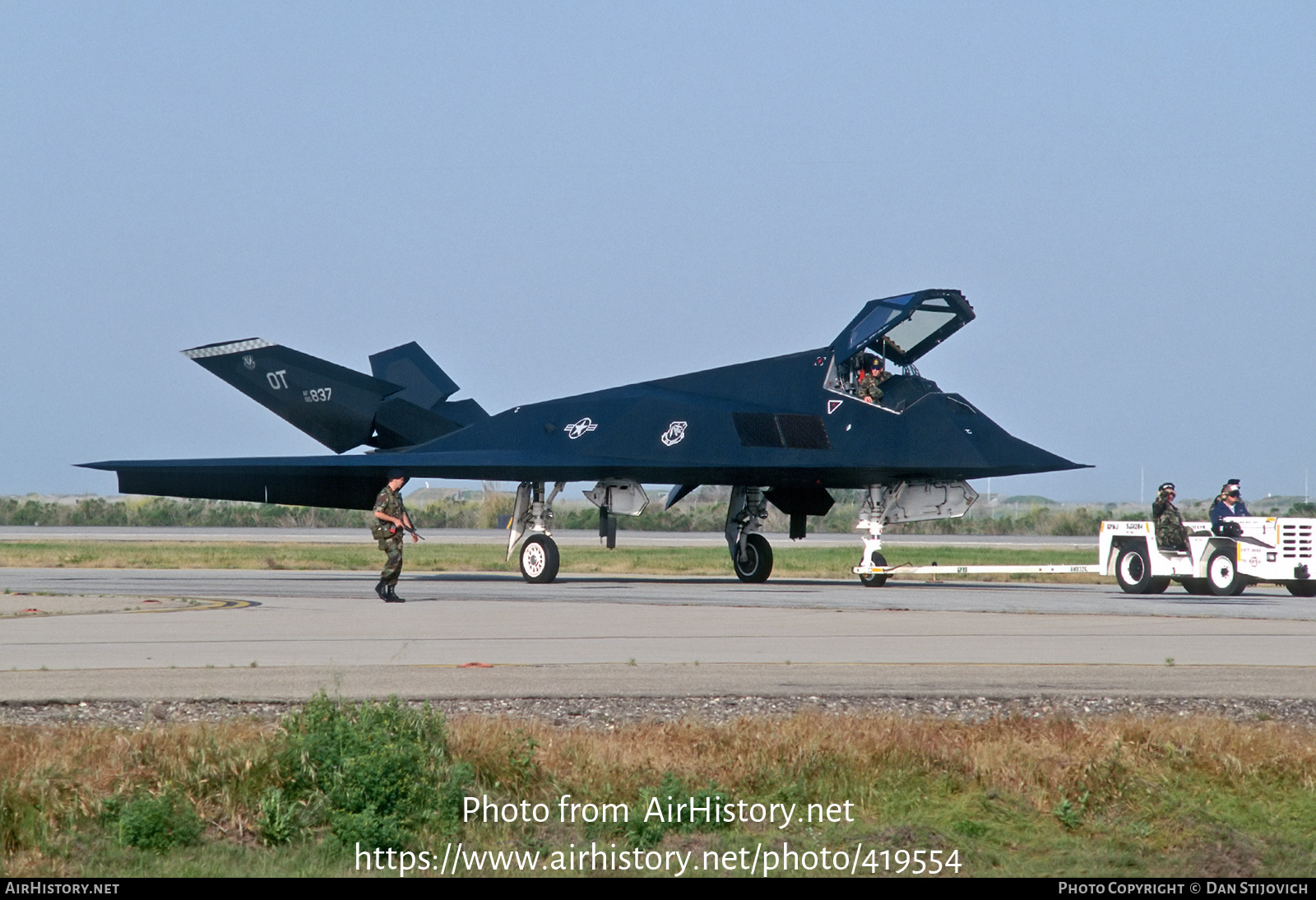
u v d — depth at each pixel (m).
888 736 31.78
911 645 51.72
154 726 32.06
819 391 91.19
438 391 115.06
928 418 87.12
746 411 91.69
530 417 100.00
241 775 27.91
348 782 27.75
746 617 64.25
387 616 63.78
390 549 73.12
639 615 64.94
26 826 25.62
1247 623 62.81
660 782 29.41
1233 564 84.56
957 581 115.00
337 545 193.38
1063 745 32.28
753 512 100.25
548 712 36.19
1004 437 88.69
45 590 85.00
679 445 91.06
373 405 109.75
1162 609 72.00
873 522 93.50
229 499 94.62
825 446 88.44
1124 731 32.81
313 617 63.06
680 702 37.91
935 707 37.72
